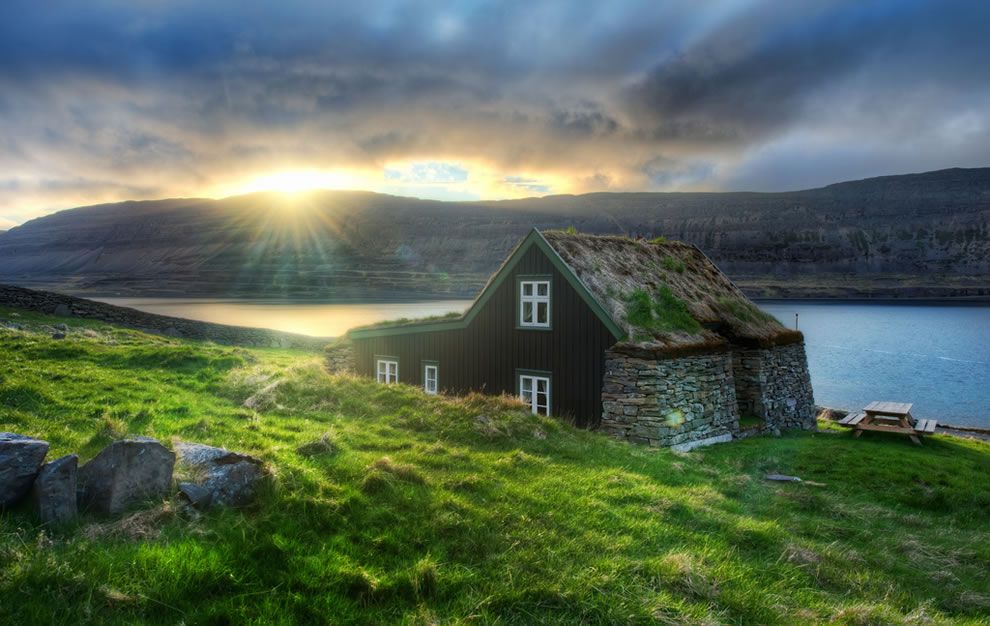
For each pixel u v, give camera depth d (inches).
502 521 376.5
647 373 832.9
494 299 1038.4
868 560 406.6
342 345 1293.1
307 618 259.4
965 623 331.9
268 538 303.4
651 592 306.3
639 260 1094.4
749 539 403.5
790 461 762.2
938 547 451.5
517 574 314.8
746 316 1114.7
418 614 270.8
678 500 458.3
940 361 3580.2
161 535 289.7
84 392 587.5
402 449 522.0
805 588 344.2
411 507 374.3
